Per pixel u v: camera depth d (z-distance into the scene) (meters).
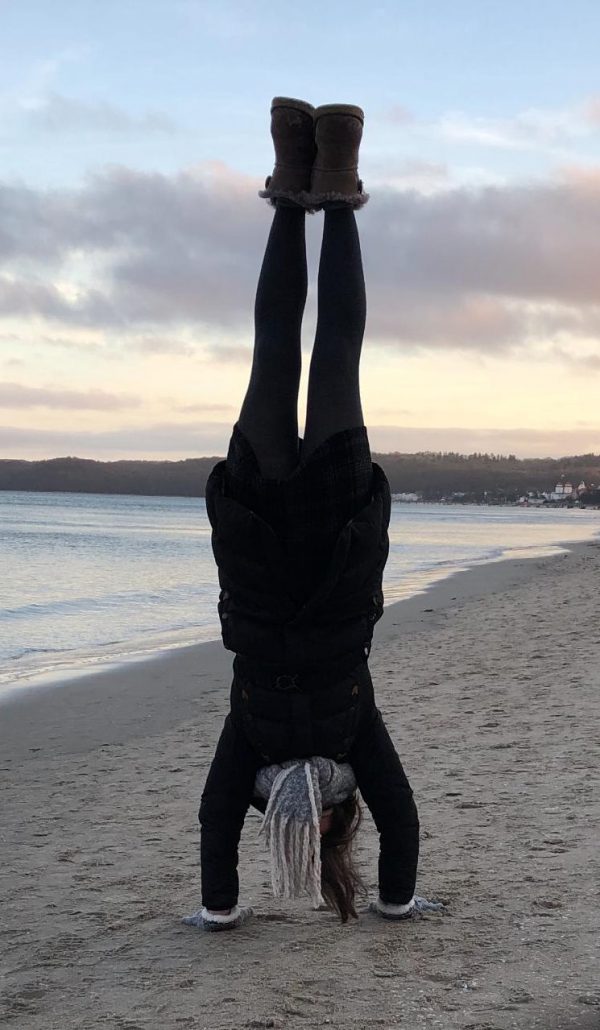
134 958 3.66
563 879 4.37
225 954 3.66
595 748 7.00
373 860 4.94
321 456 3.34
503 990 3.23
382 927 3.88
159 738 8.69
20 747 8.36
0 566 33.03
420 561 37.16
